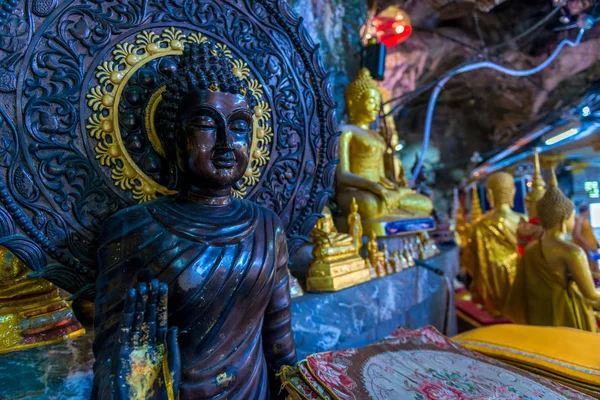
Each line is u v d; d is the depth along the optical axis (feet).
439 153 21.98
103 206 2.81
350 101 7.22
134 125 2.89
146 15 2.99
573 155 8.33
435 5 11.50
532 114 17.19
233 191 3.37
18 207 2.51
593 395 3.32
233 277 2.59
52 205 2.64
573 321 5.90
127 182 2.89
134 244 2.49
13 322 3.39
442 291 7.24
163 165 2.98
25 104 2.53
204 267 2.51
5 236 2.47
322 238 4.86
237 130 2.66
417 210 7.37
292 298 4.42
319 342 4.29
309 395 2.71
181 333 2.55
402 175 8.50
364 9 9.45
